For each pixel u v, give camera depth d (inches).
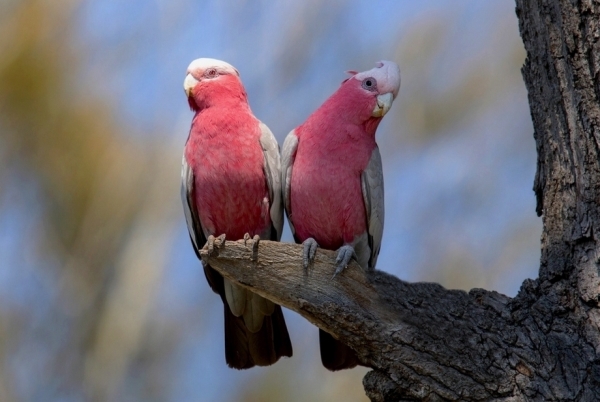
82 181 650.8
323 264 366.0
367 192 429.4
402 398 353.4
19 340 669.3
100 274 656.4
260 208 439.5
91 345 657.6
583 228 359.9
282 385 641.0
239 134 433.7
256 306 443.5
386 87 427.5
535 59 386.0
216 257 368.5
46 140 652.7
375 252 448.5
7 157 656.4
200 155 435.8
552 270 363.9
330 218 428.1
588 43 365.7
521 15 394.3
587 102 365.4
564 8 371.9
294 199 431.2
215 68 445.4
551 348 347.6
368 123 432.5
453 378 346.3
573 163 368.5
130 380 651.5
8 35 654.5
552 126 377.1
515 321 355.3
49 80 653.3
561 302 358.0
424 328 353.1
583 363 343.9
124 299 642.2
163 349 658.2
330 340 420.8
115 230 650.2
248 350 452.4
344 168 424.5
